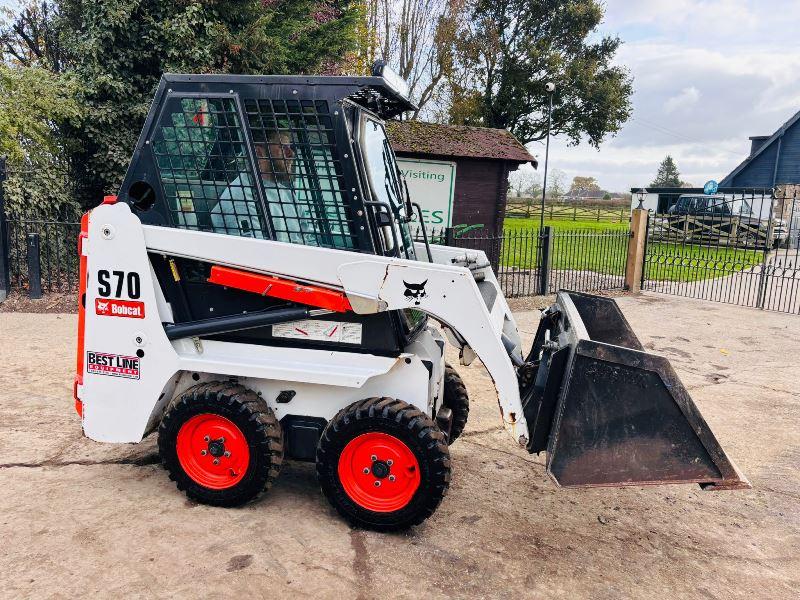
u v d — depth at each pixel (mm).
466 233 11859
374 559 3105
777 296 12828
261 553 3080
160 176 3412
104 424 3535
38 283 8789
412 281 3188
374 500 3336
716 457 3029
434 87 28422
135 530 3223
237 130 3330
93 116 11195
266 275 3287
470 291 3189
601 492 4102
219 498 3453
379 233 3357
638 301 11594
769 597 3051
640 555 3361
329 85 3217
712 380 6758
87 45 11172
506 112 33094
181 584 2809
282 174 3336
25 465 3936
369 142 3570
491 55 31094
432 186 11484
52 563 2914
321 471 3352
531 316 9602
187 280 3480
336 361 3398
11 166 10117
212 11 12156
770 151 30359
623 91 33875
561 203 50000
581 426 3078
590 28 33125
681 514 3879
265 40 12703
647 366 3051
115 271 3377
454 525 3520
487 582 2990
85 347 3490
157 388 3445
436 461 3172
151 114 3387
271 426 3369
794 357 7859
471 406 5668
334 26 17422
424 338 3926
